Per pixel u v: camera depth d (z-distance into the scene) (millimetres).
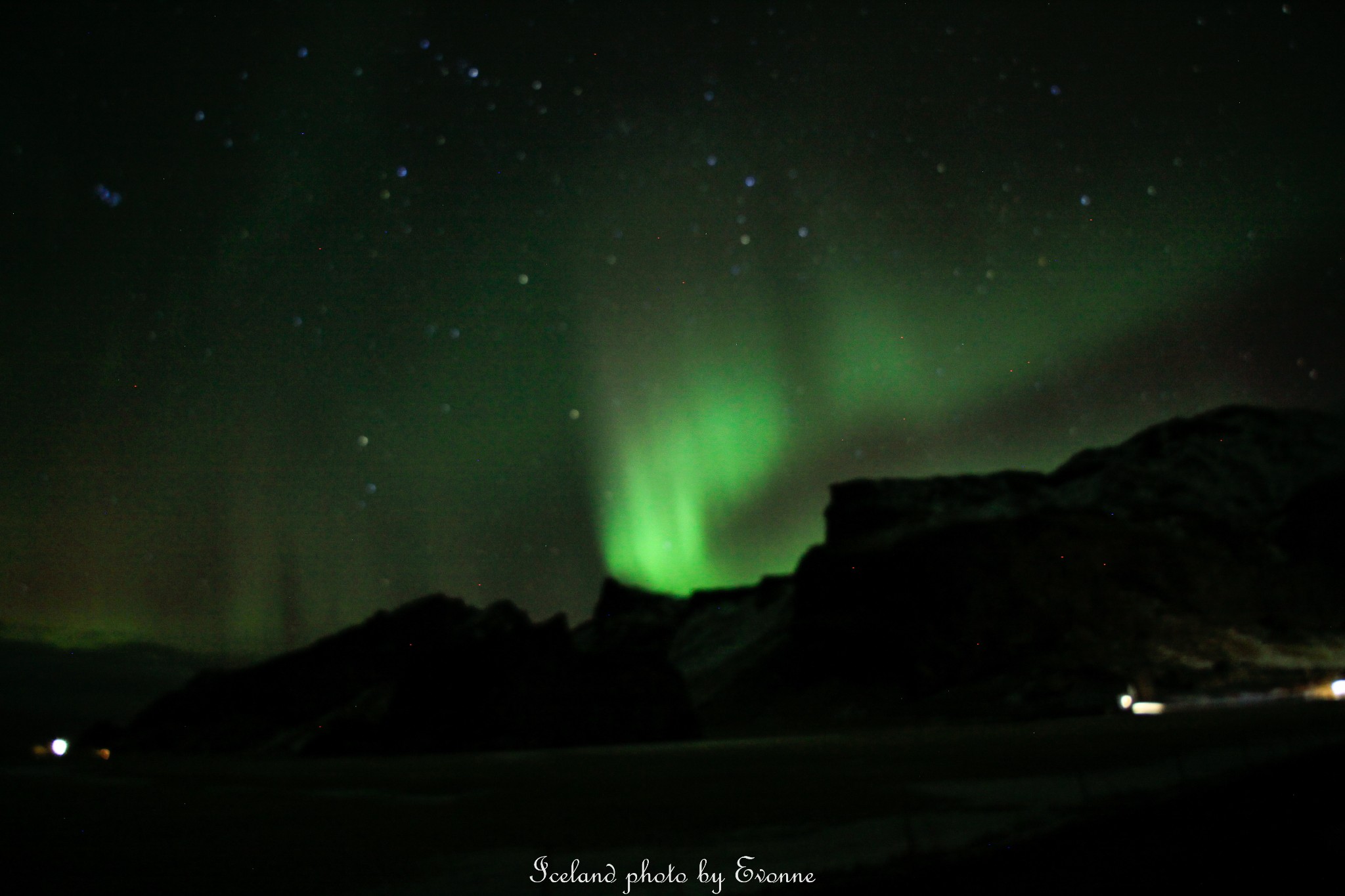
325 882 10484
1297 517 90562
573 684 54594
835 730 64438
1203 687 59500
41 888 10469
